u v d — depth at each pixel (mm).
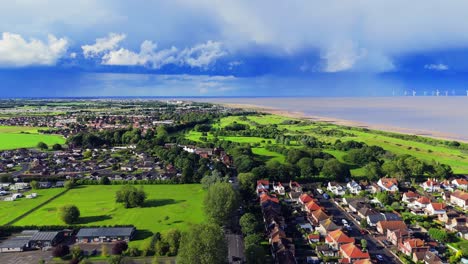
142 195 179750
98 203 184500
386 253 134250
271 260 128000
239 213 170750
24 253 132625
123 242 132000
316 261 126625
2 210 174000
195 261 103562
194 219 161000
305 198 185750
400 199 195125
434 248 134375
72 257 127375
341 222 163375
